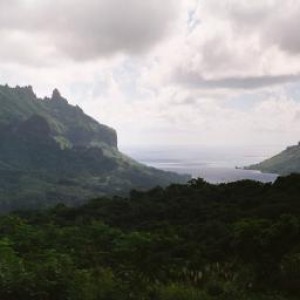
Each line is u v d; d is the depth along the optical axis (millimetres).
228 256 16812
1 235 20094
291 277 12234
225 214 33656
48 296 9555
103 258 16453
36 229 23859
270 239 16453
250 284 11719
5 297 9242
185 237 26188
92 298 9820
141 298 10102
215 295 10977
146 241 18109
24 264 10930
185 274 12297
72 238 21172
